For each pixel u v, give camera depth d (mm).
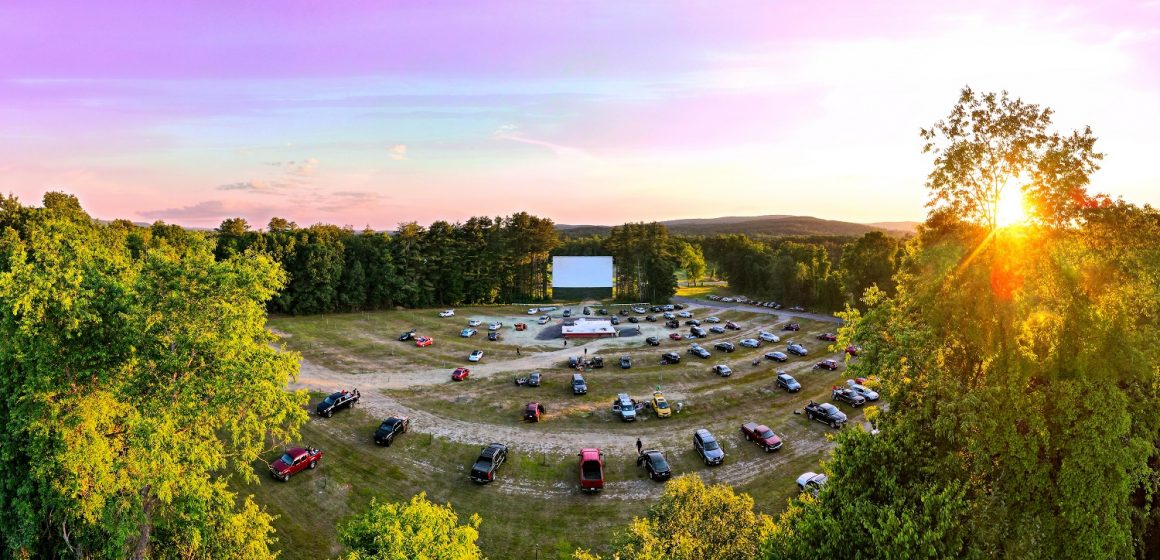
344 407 42469
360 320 82812
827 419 39500
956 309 17297
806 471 32719
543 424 40594
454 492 30734
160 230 90000
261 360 22141
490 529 27188
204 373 21328
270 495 29609
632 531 19266
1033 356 16203
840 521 16531
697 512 18812
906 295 20094
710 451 34094
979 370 17625
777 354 58844
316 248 88188
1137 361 15133
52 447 18234
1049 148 17609
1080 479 14844
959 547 14797
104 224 79688
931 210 20344
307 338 68625
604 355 62875
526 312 95000
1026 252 16719
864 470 17828
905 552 14328
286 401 23234
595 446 36562
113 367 20297
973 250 17797
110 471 18609
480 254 105938
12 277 18734
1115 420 14773
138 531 19922
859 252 88375
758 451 35688
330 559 24938
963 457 16875
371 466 33469
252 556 21547
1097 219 17578
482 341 70938
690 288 144875
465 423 40625
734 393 47531
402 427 38312
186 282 21672
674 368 56344
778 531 18656
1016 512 15664
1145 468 16047
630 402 42250
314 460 32781
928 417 17156
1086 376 15328
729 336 72938
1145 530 18672
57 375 18594
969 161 18906
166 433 18734
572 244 149375
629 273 114562
